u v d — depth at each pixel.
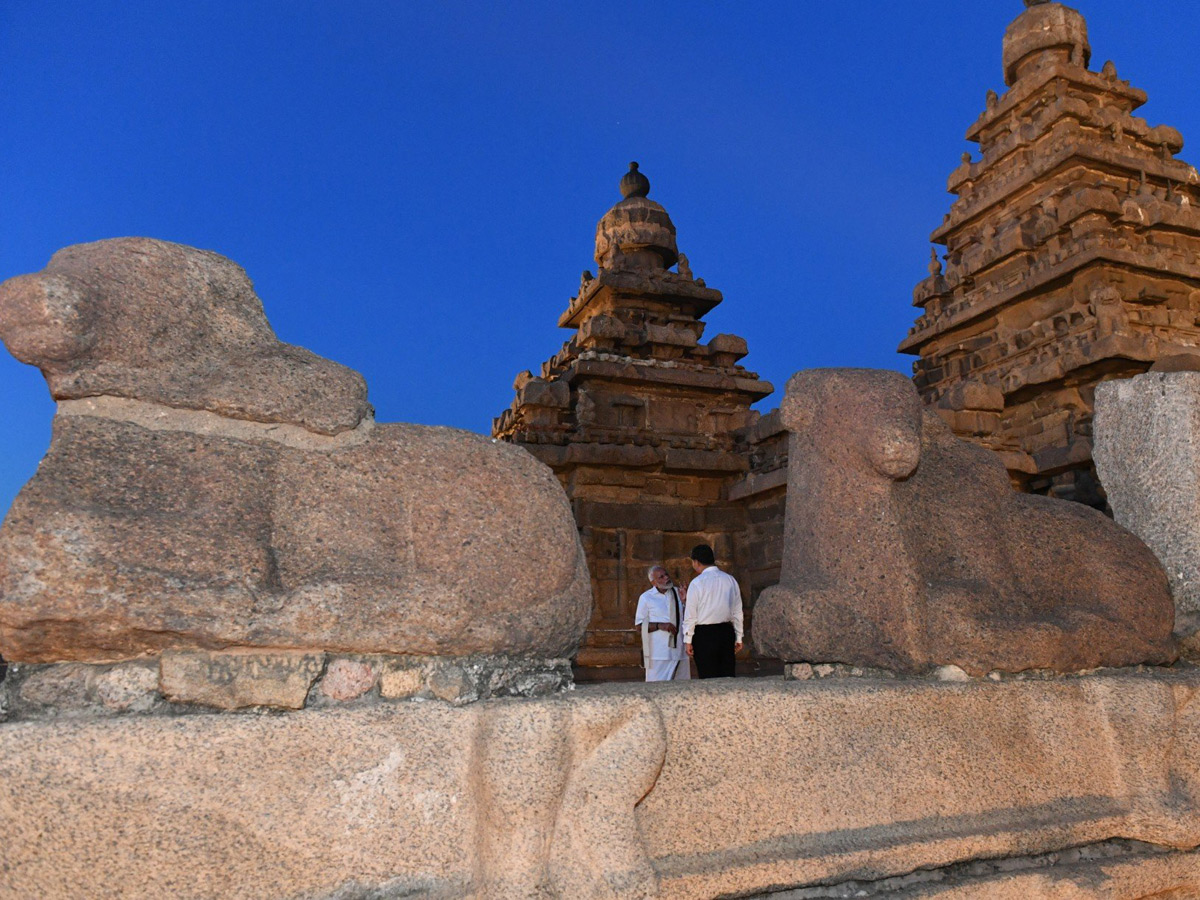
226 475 2.40
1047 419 9.66
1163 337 9.93
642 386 10.92
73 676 2.18
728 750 2.72
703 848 2.65
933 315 12.04
